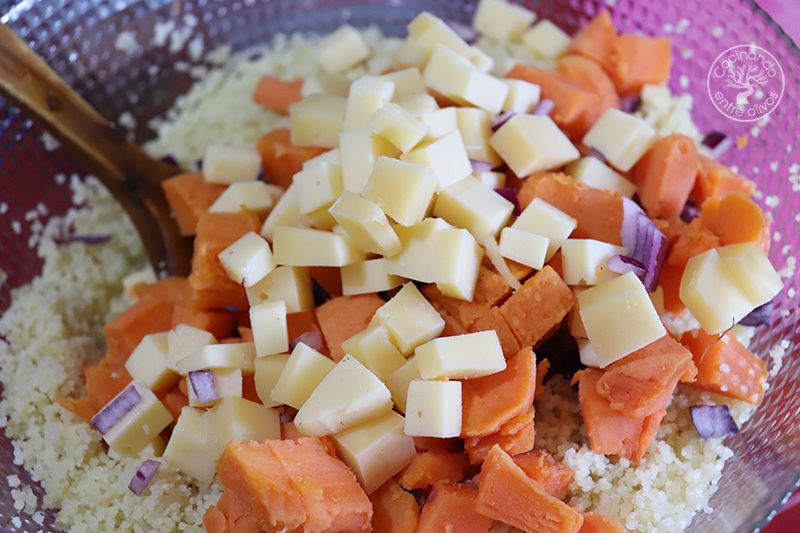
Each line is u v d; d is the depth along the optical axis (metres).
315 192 0.27
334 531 0.24
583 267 0.26
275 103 0.34
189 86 0.36
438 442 0.25
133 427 0.27
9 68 0.28
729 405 0.27
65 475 0.27
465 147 0.29
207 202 0.31
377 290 0.27
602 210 0.27
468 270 0.26
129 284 0.32
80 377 0.29
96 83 0.33
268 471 0.23
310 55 0.36
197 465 0.26
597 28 0.32
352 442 0.24
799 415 0.26
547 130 0.28
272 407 0.26
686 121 0.32
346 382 0.25
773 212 0.29
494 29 0.35
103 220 0.34
